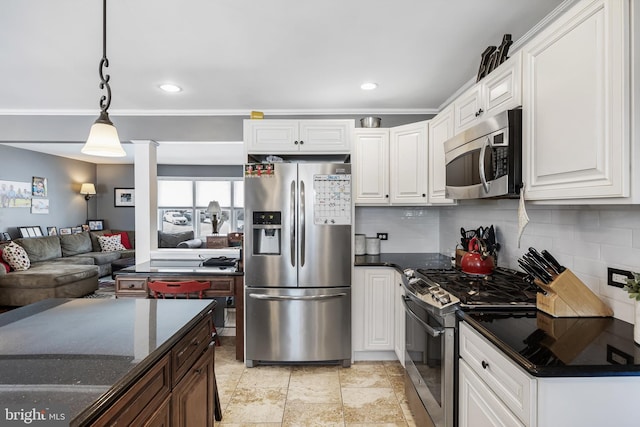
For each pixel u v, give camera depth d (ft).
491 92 5.73
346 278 9.30
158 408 3.93
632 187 3.24
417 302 6.28
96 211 25.26
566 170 3.96
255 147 9.57
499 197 5.73
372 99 10.75
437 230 11.52
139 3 5.83
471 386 4.72
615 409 3.32
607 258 4.81
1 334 4.28
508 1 5.82
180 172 26.25
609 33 3.37
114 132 5.91
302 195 9.14
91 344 3.97
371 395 8.09
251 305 9.23
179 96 10.52
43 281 14.97
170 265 10.71
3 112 11.77
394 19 6.38
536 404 3.33
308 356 9.25
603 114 3.45
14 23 6.42
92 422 2.80
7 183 18.13
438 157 8.62
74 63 8.17
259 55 7.81
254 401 7.81
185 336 4.74
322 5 5.94
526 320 4.67
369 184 10.19
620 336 4.08
